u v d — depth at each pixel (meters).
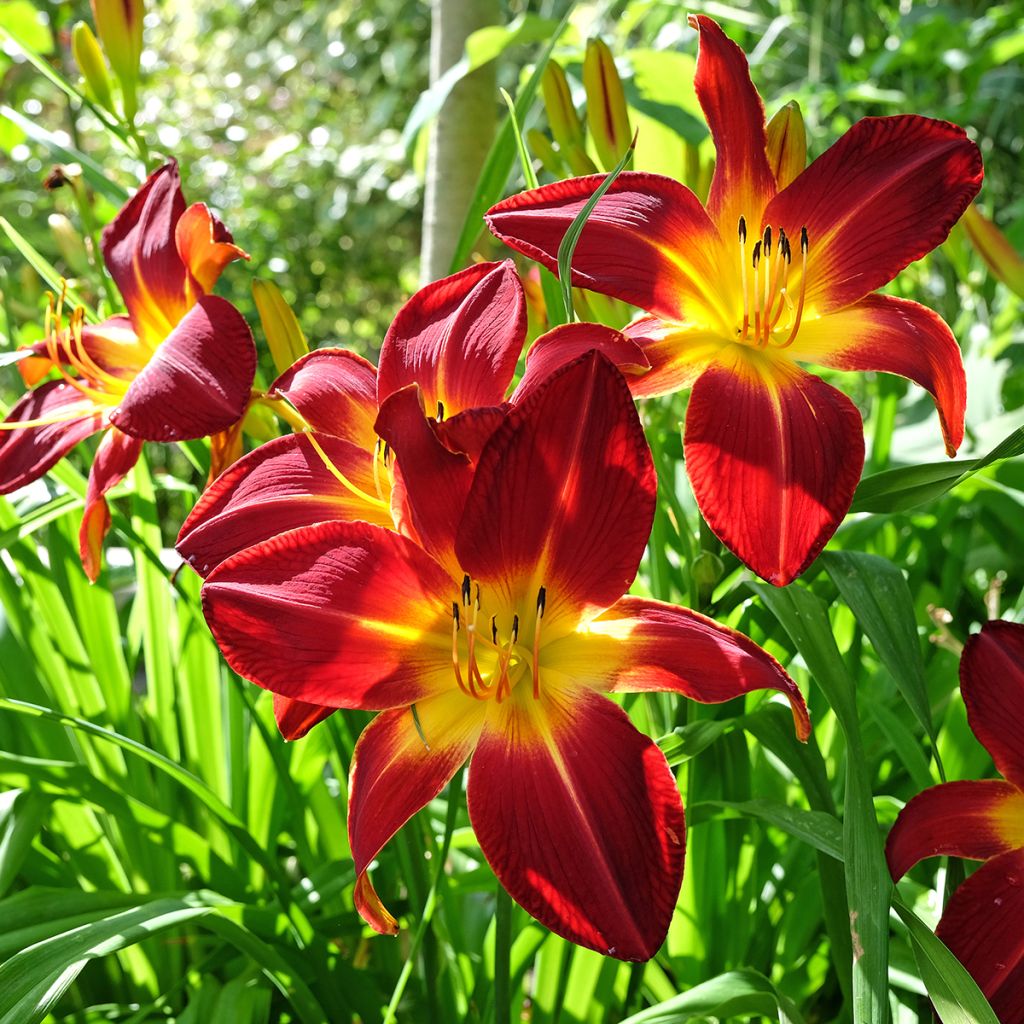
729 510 0.34
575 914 0.31
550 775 0.32
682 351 0.38
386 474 0.37
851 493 0.34
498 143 0.47
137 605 0.58
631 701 0.47
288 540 0.33
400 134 1.75
